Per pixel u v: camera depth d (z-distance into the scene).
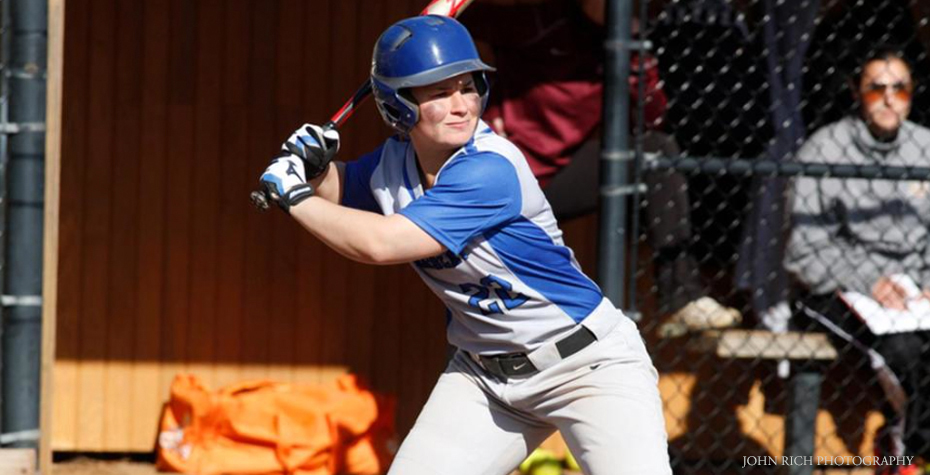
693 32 19.33
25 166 15.36
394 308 21.17
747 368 20.75
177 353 20.88
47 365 15.62
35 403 15.55
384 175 12.12
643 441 11.74
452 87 11.12
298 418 19.67
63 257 20.58
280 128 20.81
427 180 11.90
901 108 19.11
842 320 19.31
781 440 20.80
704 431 20.86
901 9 19.61
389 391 21.20
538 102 18.11
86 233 20.61
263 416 19.64
